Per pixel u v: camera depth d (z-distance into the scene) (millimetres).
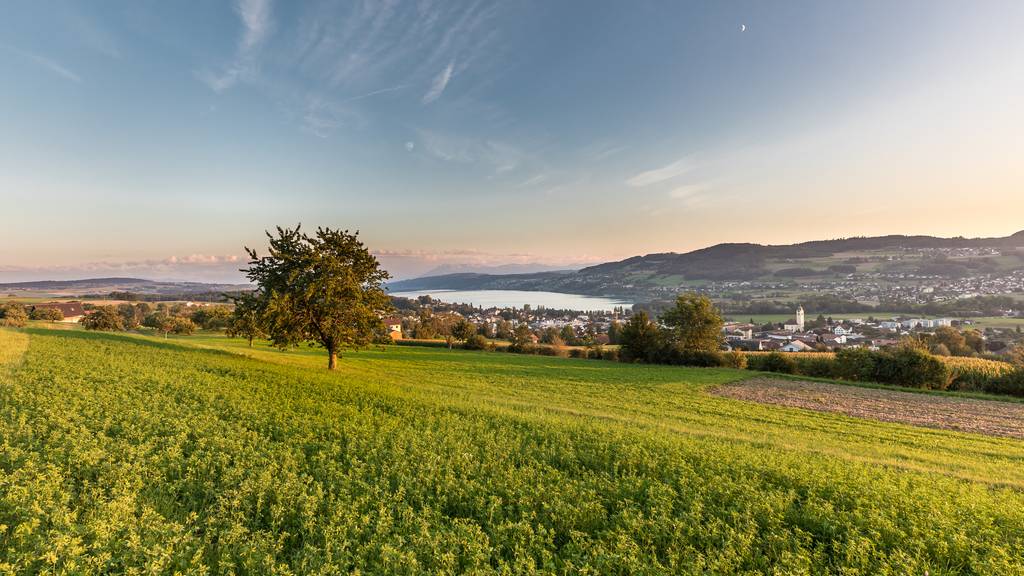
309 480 9672
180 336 79625
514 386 38312
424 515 8539
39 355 27516
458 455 12188
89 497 8344
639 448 13867
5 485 8164
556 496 9719
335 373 33344
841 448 18906
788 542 8117
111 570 6410
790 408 32156
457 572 6895
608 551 7438
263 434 13438
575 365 60719
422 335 112250
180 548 6949
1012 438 24578
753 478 11398
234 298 37438
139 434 11930
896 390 41875
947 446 21188
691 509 9047
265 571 6570
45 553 5984
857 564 7555
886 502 9906
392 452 12008
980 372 40906
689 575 6793
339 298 34562
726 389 41531
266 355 48219
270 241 35875
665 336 67875
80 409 14289
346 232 37000
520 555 7215
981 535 8531
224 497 8695
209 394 18297
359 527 7922
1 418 12641
